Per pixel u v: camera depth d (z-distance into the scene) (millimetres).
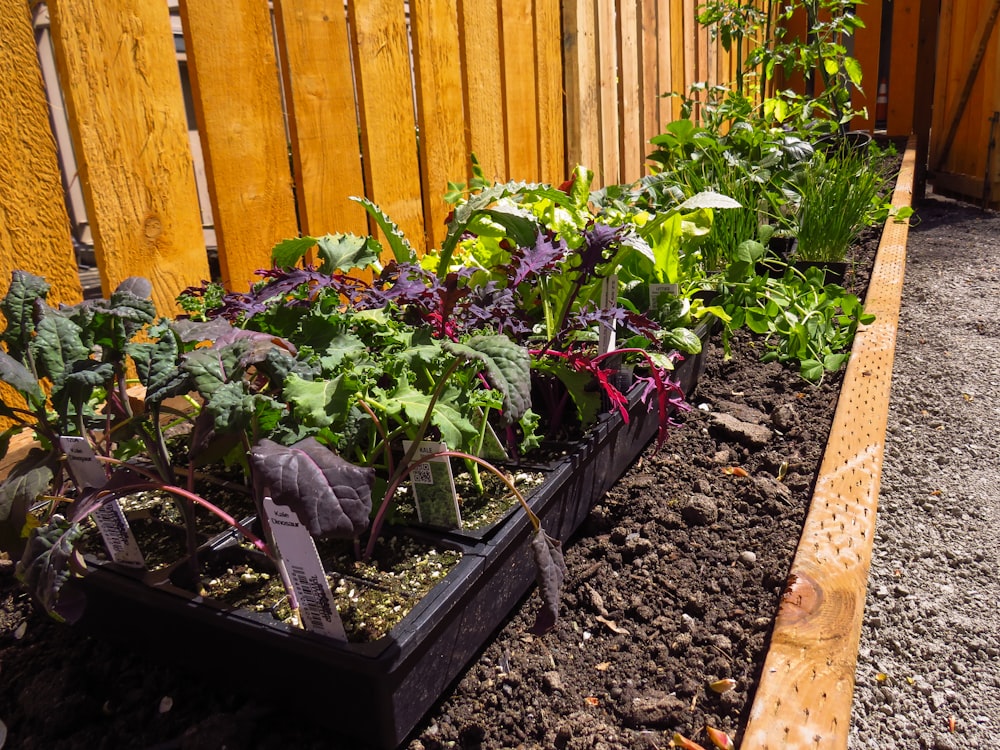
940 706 1752
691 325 2744
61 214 2000
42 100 1923
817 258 4066
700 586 1772
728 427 2459
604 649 1593
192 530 1465
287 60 2396
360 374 1503
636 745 1355
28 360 1458
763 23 6133
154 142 2104
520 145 3590
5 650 1593
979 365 3600
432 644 1351
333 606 1250
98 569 1482
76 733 1380
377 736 1291
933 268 5227
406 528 1621
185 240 2219
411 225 2953
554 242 1987
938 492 2580
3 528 1345
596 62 4168
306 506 1142
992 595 2102
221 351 1344
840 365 2924
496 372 1392
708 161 4070
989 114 7023
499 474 1425
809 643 1405
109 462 1519
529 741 1378
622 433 2145
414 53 2877
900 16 7922
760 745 1189
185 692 1460
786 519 2029
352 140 2643
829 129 6297
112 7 1968
